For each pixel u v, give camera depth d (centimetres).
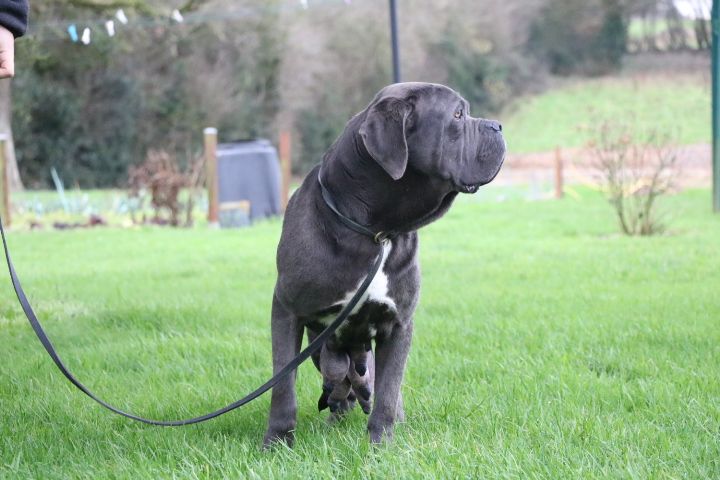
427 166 387
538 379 517
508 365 557
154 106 3697
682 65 5469
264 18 3762
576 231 1492
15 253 1292
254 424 454
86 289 920
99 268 1105
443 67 4791
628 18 5547
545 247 1253
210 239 1478
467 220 1739
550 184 2908
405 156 371
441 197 396
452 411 459
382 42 4212
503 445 387
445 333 665
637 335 633
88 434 437
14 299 854
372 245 385
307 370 568
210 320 726
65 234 1605
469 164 394
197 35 3603
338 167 388
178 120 3756
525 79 5309
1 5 372
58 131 3478
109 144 3597
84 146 3538
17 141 3378
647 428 416
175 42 3547
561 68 5528
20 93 3262
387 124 373
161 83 3731
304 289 389
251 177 1898
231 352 609
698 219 1627
